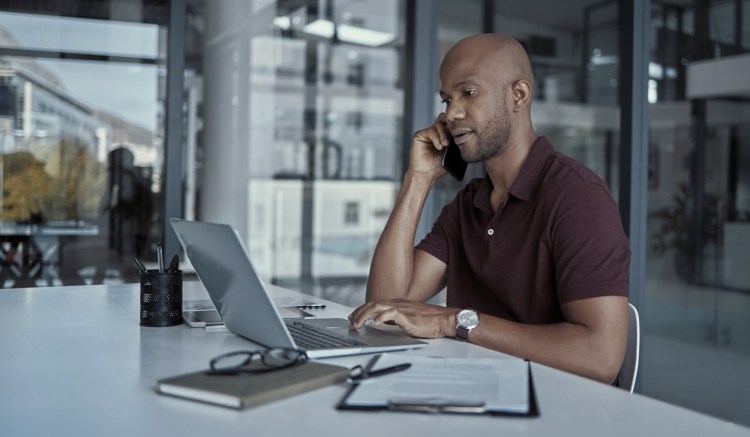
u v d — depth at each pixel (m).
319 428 0.74
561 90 6.67
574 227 1.37
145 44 5.92
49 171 5.65
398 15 6.52
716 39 5.29
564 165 1.50
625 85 2.56
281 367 0.94
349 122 6.36
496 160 1.61
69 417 0.78
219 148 5.86
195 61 5.78
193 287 2.06
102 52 5.82
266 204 6.07
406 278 1.72
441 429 0.74
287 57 6.13
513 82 1.56
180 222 1.24
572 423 0.76
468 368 0.98
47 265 5.52
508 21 6.45
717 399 3.46
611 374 1.26
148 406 0.82
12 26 5.65
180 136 3.05
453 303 1.72
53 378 0.96
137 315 1.49
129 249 5.74
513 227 1.54
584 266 1.33
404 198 1.77
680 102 5.38
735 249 5.13
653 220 5.37
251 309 1.12
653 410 0.81
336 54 6.33
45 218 5.57
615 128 6.56
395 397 0.82
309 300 1.78
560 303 1.37
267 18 6.03
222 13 5.83
